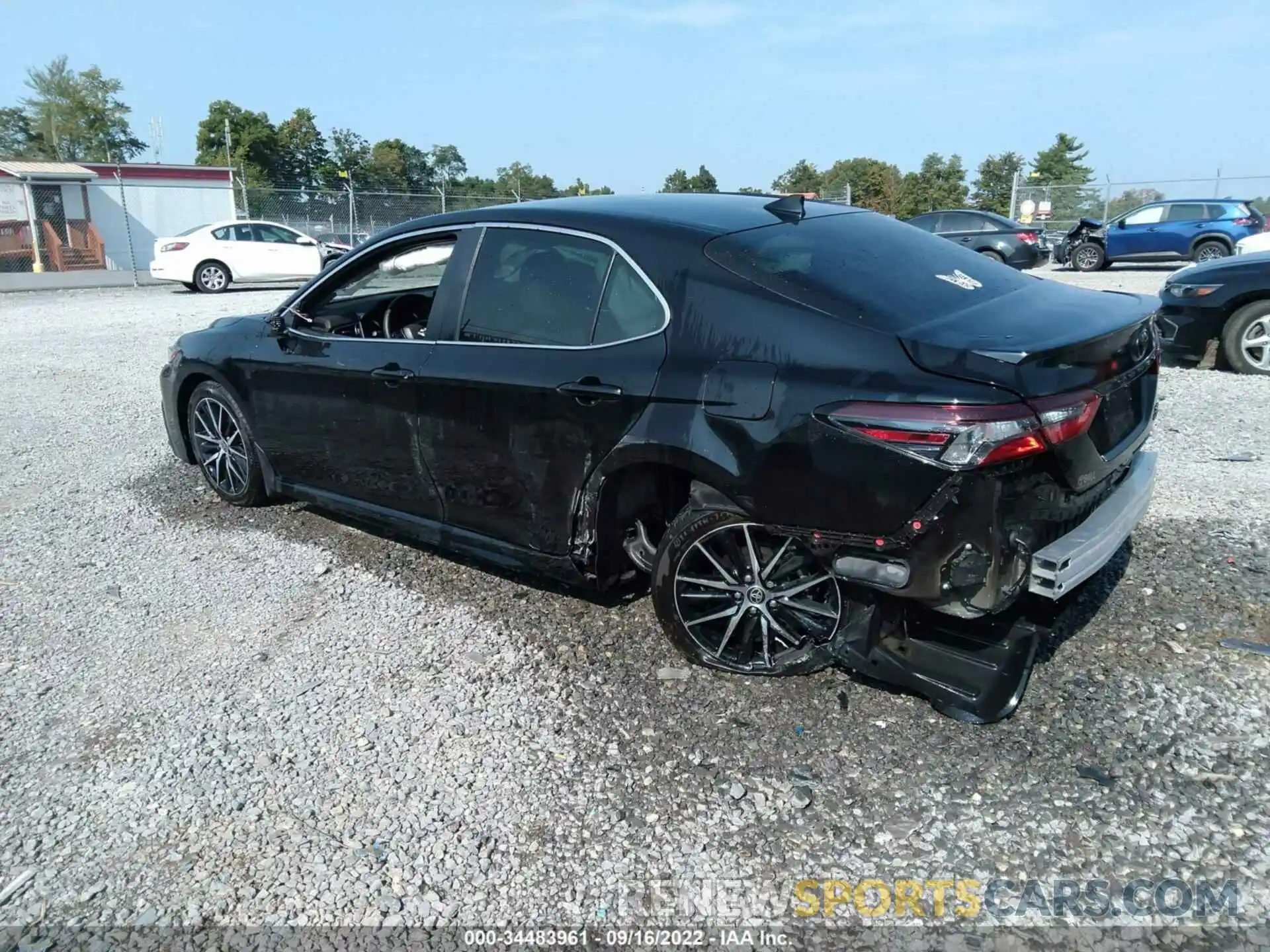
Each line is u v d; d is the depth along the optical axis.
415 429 4.06
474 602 4.14
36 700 3.50
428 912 2.46
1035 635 3.16
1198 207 21.11
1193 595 3.83
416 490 4.20
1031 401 2.70
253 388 4.87
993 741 3.00
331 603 4.20
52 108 70.94
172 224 29.30
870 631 3.13
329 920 2.44
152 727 3.30
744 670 3.40
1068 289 3.62
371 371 4.17
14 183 26.42
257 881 2.58
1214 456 5.69
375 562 4.62
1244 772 2.80
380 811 2.83
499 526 3.92
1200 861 2.50
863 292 3.13
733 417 3.06
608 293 3.50
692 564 3.38
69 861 2.68
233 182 29.75
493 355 3.75
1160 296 8.52
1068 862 2.52
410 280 4.76
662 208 3.73
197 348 5.21
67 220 27.53
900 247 3.63
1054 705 3.15
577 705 3.32
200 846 2.71
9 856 2.70
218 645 3.86
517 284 3.78
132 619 4.11
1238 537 4.37
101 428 7.43
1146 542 4.35
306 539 4.96
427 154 74.19
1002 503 2.74
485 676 3.54
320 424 4.55
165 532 5.12
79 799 2.93
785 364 3.01
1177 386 7.69
